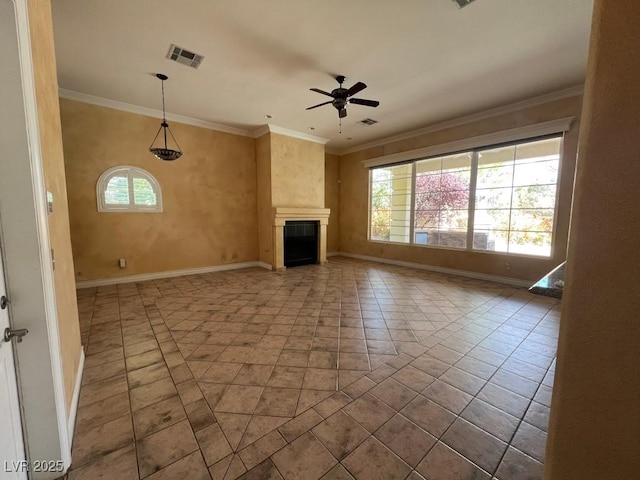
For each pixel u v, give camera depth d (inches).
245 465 51.4
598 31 22.4
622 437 23.2
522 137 167.9
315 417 63.6
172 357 89.5
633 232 21.5
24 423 46.2
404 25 101.0
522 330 111.2
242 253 238.1
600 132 22.6
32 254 45.0
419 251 233.3
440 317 124.8
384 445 56.1
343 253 307.1
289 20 98.6
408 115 191.2
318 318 123.1
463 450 55.1
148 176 188.1
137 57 121.8
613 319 22.9
